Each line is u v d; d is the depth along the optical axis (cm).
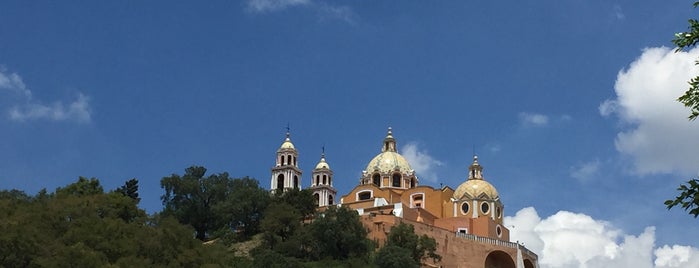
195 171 15625
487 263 14000
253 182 15812
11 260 8300
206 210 15150
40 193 11931
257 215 14500
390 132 18100
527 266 14500
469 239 13888
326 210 13400
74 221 9900
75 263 8394
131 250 9200
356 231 12600
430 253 12675
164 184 15162
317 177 17688
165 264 9412
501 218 15475
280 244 12662
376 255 12188
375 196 16100
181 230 10412
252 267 11675
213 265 9531
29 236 8650
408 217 14500
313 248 12575
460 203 15388
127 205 11512
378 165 17188
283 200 14400
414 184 17188
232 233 14038
